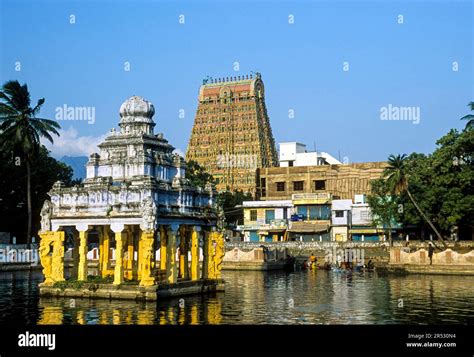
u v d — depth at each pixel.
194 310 39.16
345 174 135.62
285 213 123.25
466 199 89.88
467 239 106.75
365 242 104.06
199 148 185.88
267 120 190.12
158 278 47.12
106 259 49.66
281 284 62.56
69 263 86.06
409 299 48.06
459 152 92.56
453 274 74.56
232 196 142.38
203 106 188.75
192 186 46.84
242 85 186.25
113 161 44.59
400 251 79.81
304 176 138.50
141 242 44.78
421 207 95.44
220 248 49.44
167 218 43.47
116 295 42.62
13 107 83.62
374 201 103.94
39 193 98.44
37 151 85.06
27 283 61.25
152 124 47.31
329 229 118.50
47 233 45.62
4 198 94.81
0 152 89.00
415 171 103.62
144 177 42.31
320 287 59.00
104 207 43.34
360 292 53.53
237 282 65.62
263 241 118.56
